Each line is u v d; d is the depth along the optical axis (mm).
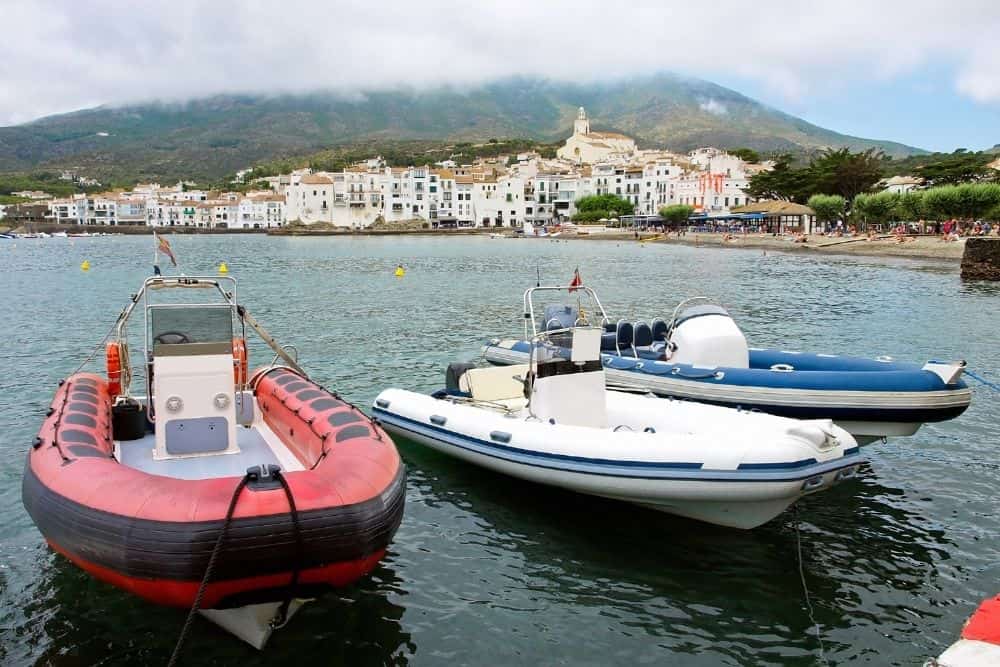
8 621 6605
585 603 7117
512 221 150375
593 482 8367
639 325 13781
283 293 33969
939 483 10164
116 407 8578
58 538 6090
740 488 7664
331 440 7391
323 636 6512
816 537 8516
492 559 7953
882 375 10305
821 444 7898
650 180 143250
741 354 12242
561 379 9430
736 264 55375
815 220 94438
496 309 28375
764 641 6516
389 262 58938
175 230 160250
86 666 6008
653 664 6191
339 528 5887
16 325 23922
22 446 11297
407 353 19016
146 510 5699
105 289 36375
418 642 6461
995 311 28297
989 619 5453
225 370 8008
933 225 76938
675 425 9344
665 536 8492
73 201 173500
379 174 147875
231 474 7594
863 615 6926
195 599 5648
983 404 14016
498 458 9250
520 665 6168
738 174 142625
